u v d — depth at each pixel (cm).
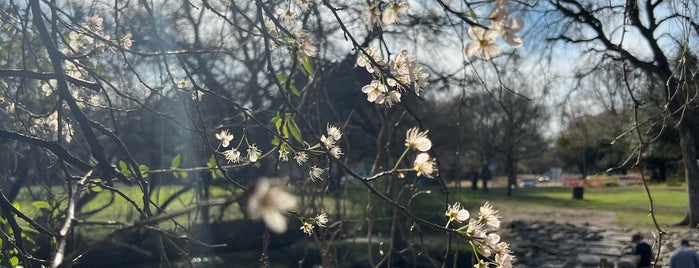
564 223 2417
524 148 4100
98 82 362
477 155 4194
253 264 1446
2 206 305
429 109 1428
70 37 466
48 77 340
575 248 2006
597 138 2047
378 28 314
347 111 1262
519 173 7131
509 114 477
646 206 2983
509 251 258
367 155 1528
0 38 486
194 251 1245
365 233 1125
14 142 573
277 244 1650
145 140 1053
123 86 614
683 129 1898
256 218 109
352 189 1179
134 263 1188
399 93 286
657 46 1444
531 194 3888
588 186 4794
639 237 1414
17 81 514
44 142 316
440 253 1398
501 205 2848
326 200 1101
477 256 259
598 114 1812
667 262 1644
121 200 975
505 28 215
